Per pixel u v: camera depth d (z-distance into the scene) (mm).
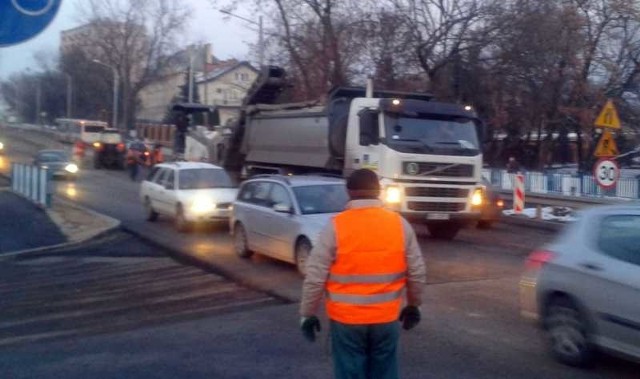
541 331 9602
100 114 88125
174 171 23359
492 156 42438
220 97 88250
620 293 8031
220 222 22016
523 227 23969
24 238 21938
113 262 17891
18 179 33531
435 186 19016
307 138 21531
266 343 10133
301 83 35156
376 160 18844
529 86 37531
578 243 8711
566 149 48625
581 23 37125
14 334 11375
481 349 9516
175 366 9148
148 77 73625
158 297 13734
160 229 22984
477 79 34844
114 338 10789
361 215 5766
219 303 13023
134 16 72688
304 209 15312
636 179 26734
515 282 13852
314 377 8562
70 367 9281
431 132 19156
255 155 24766
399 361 9031
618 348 8117
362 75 34844
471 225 23094
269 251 16219
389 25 33750
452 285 13609
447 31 33344
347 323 5695
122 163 54500
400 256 5758
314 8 34625
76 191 37531
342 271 5703
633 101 41875
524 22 33688
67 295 14266
